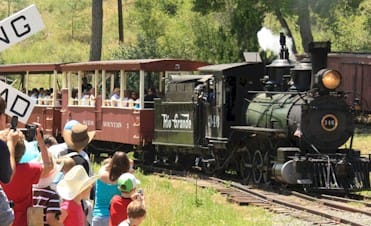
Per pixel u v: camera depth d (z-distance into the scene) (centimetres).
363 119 3734
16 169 724
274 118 2033
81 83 2869
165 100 2500
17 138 709
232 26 3791
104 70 2706
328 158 1920
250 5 3747
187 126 2386
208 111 2314
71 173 798
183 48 4272
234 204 1727
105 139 2714
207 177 2252
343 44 5341
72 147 936
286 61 2139
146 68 2512
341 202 1773
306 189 1909
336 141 1975
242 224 1430
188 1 4641
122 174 874
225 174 2366
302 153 1981
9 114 753
